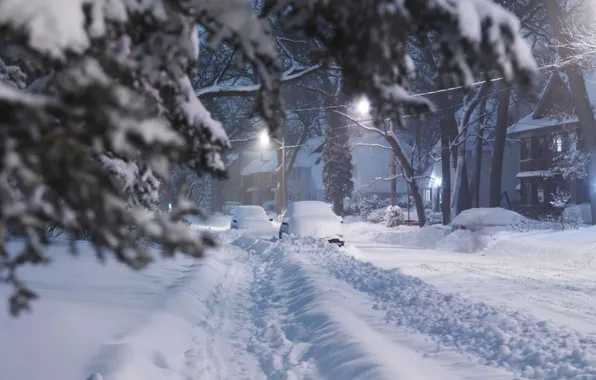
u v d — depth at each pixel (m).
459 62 2.61
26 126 1.56
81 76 1.63
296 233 22.25
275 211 84.38
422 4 2.49
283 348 7.23
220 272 14.02
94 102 1.63
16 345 5.11
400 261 18.59
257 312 9.80
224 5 2.55
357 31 2.48
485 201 60.25
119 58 1.98
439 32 2.60
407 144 72.88
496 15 2.62
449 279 13.08
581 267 16.72
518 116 57.00
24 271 9.12
